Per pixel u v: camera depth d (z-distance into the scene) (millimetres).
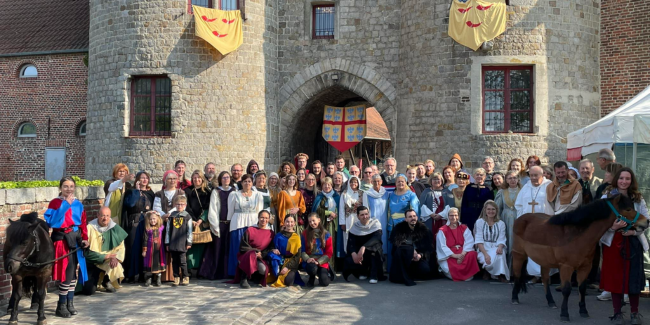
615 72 16906
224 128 17531
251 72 17953
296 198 10828
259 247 9984
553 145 16219
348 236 10484
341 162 12500
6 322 7590
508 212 10281
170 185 10312
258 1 18203
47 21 25516
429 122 16859
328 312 8188
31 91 24234
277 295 9180
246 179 10461
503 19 16000
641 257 7324
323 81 18688
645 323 7430
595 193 8867
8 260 7145
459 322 7621
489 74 16484
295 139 19641
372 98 18359
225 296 9109
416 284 9992
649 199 9094
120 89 17641
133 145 17484
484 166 11688
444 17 16641
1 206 8438
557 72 16312
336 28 18625
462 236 10383
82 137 23766
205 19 17094
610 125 9820
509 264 10188
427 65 16938
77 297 9031
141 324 7562
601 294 8797
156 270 9805
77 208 8180
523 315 7902
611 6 17000
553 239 7660
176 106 17344
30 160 24219
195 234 10305
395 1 18203
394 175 11648
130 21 17578
